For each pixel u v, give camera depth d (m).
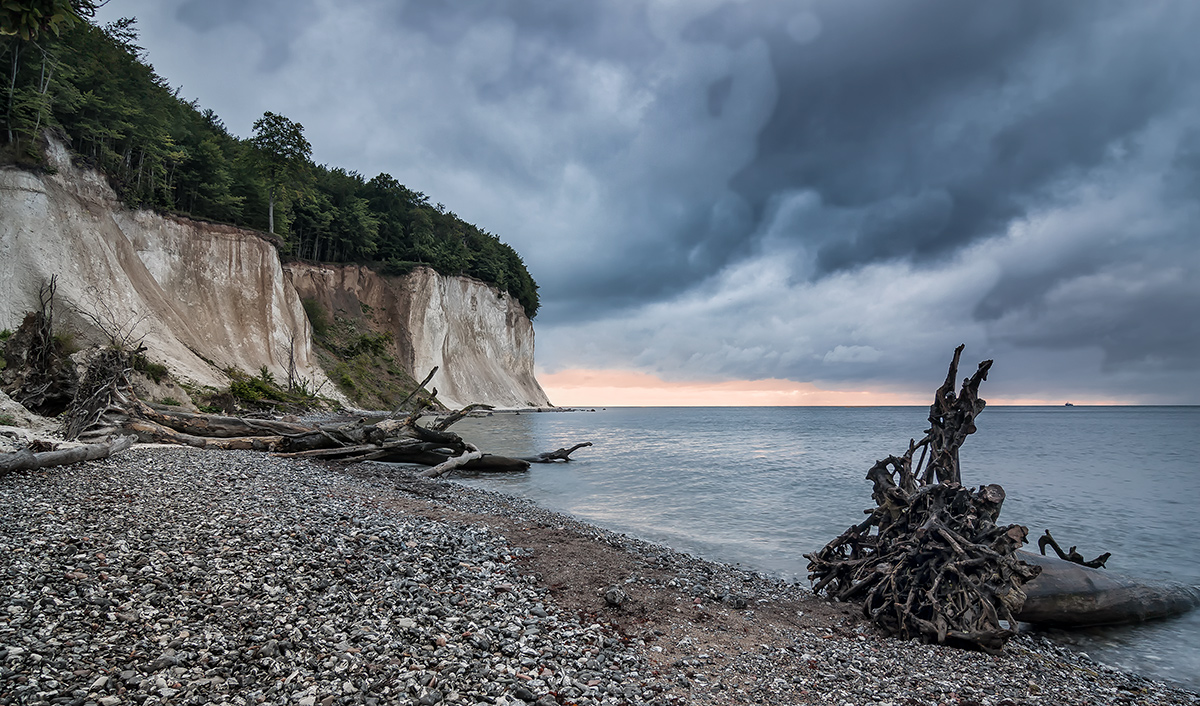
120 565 6.11
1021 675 6.95
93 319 36.12
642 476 26.34
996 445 51.50
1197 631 9.48
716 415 175.50
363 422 24.78
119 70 55.59
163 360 37.69
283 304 60.94
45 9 6.09
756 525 16.08
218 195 63.66
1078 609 9.42
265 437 21.91
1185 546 14.75
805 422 110.88
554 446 42.06
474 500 16.84
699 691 5.59
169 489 10.03
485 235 132.88
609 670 5.70
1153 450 45.09
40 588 5.34
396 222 100.62
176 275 52.59
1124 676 7.62
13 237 36.22
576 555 9.62
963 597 8.05
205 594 5.80
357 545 8.09
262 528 8.12
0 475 9.22
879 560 9.46
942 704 5.85
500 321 116.81
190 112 71.62
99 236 41.69
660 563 10.21
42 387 19.67
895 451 41.38
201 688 4.27
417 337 90.69
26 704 3.74
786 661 6.60
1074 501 21.17
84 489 9.19
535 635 6.21
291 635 5.24
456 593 7.04
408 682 4.75
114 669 4.31
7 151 38.53
